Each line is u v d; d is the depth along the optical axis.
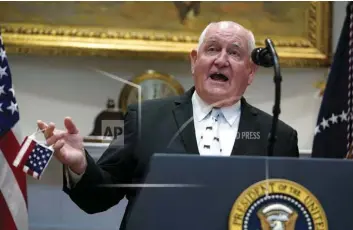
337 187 1.12
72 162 1.70
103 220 2.02
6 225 2.49
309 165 1.14
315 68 4.07
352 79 3.40
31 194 3.08
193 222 1.12
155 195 1.13
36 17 3.78
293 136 2.01
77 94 3.71
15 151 2.55
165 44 3.85
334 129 3.42
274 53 1.43
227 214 1.12
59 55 3.70
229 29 2.11
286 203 1.12
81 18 3.83
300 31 4.12
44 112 3.66
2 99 2.60
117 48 3.75
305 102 4.00
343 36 3.49
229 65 2.04
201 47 2.12
